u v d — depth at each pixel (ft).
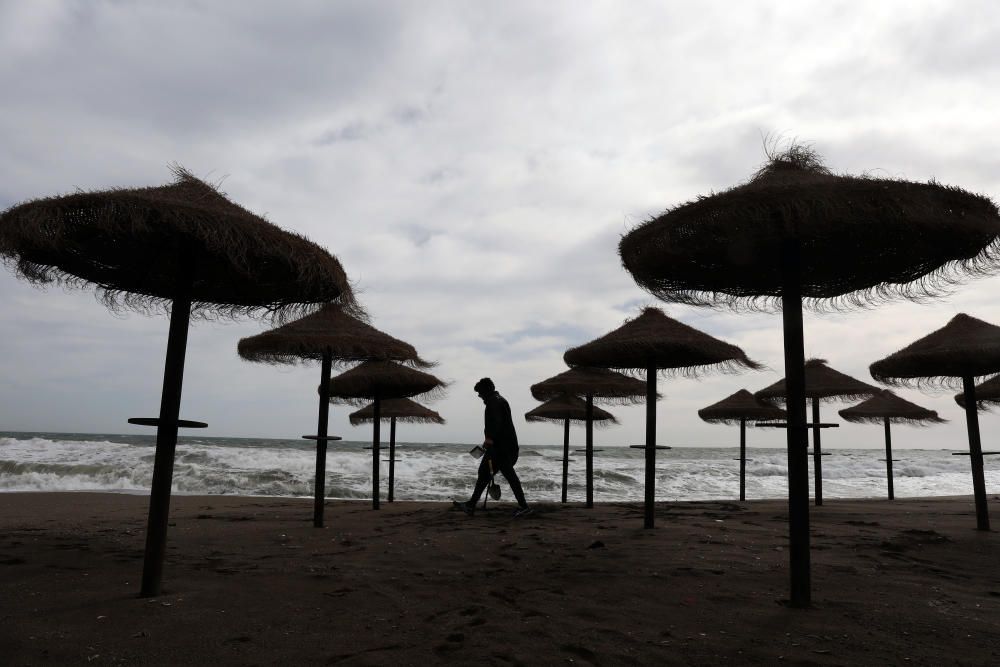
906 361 20.98
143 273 13.85
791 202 10.12
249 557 15.76
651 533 19.86
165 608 10.64
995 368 21.57
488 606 11.00
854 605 11.03
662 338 19.54
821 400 36.99
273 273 13.41
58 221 10.02
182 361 11.68
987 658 8.45
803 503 11.10
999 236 10.96
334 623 9.99
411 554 16.17
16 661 8.20
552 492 56.39
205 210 10.30
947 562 15.35
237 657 8.44
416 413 42.75
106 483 54.24
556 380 32.07
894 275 13.42
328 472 64.69
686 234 11.29
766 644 9.01
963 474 99.76
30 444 102.01
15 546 16.90
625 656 8.54
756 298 15.44
